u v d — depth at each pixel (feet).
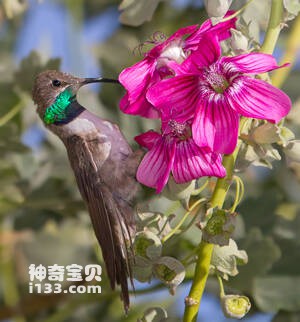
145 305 10.13
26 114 10.11
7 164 10.06
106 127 9.75
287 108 9.37
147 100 9.44
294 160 9.43
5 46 10.25
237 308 9.41
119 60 10.19
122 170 9.71
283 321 9.89
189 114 9.41
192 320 9.41
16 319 10.03
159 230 9.46
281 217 9.95
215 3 9.39
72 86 9.82
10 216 10.20
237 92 9.40
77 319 10.16
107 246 9.60
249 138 9.42
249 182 10.06
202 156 9.43
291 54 9.71
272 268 9.86
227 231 9.37
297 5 9.41
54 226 10.18
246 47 9.42
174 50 9.46
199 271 9.41
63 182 10.11
